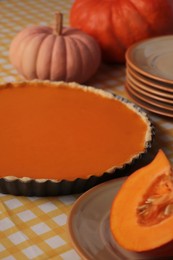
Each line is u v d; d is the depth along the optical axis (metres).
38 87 0.91
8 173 0.70
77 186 0.70
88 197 0.65
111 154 0.75
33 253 0.62
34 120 0.82
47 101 0.88
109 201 0.65
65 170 0.71
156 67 0.94
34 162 0.72
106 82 1.02
